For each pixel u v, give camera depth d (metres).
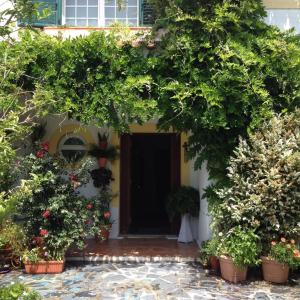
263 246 7.68
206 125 8.01
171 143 11.37
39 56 8.02
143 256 9.18
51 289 7.16
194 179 11.19
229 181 8.17
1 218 4.05
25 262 8.11
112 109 8.20
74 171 8.84
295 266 7.42
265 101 7.81
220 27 7.71
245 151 7.78
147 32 8.67
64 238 8.26
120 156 11.40
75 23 10.22
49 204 8.24
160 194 13.52
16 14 5.10
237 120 7.98
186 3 8.06
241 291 7.08
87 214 8.57
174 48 7.85
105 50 8.06
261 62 7.75
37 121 10.33
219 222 7.88
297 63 7.82
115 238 10.99
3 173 4.45
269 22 9.21
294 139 7.66
